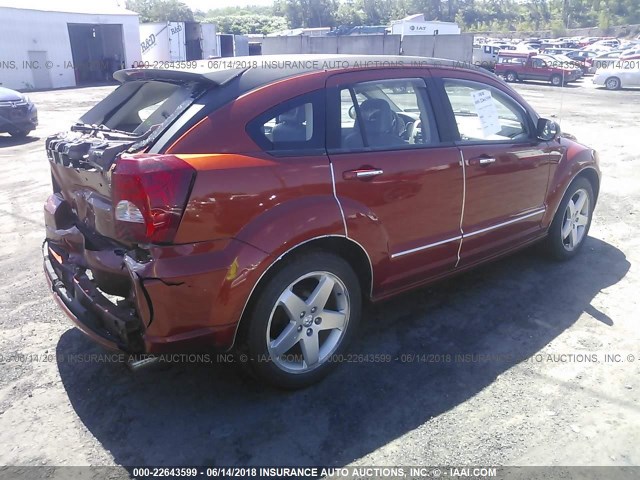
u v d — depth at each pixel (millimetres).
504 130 4238
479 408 3096
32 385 3307
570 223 5035
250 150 2883
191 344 2785
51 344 3771
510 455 2744
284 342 3090
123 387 3289
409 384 3314
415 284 3785
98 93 26500
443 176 3666
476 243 4074
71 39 36750
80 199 3250
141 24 37500
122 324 2729
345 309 3346
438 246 3770
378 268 3438
